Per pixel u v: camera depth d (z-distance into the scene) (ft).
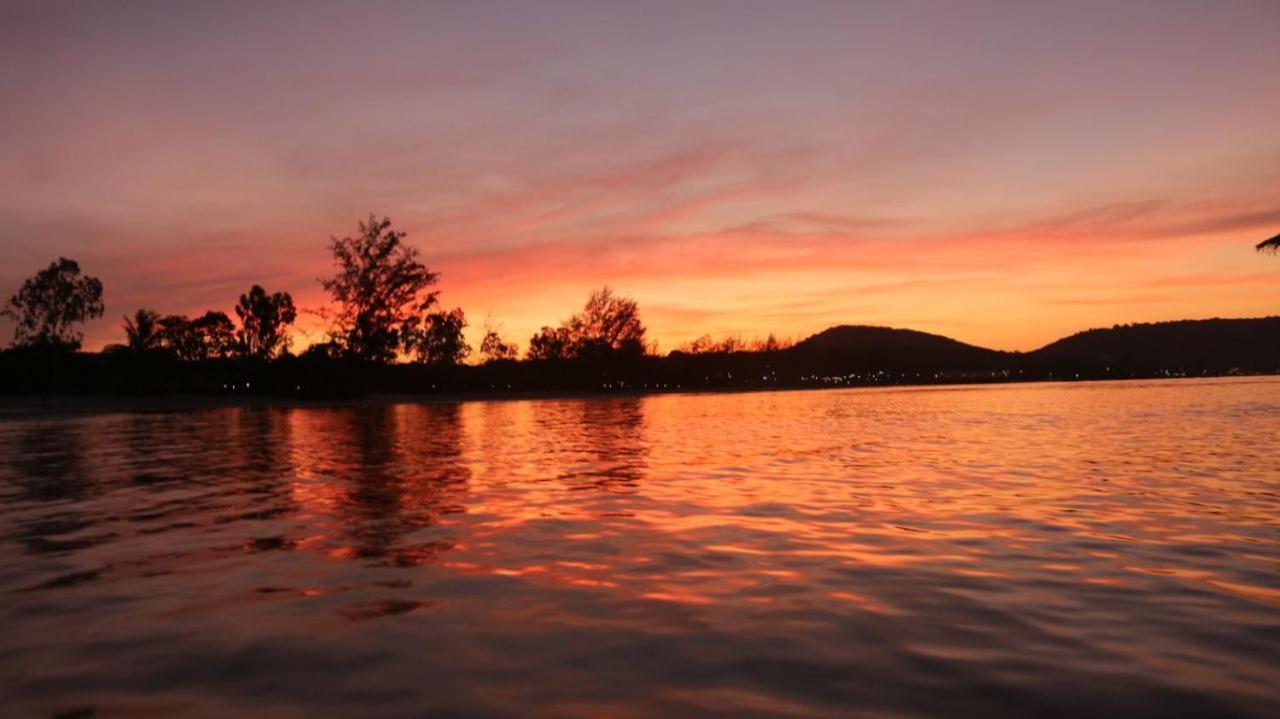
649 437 85.97
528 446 73.67
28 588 22.97
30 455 66.39
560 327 329.72
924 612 20.33
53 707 14.62
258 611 20.56
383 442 79.61
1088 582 23.25
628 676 15.97
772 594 22.06
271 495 41.60
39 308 198.80
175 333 258.98
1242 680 15.65
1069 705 14.51
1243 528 31.53
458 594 22.12
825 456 63.00
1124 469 52.34
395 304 237.25
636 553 27.27
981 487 44.09
